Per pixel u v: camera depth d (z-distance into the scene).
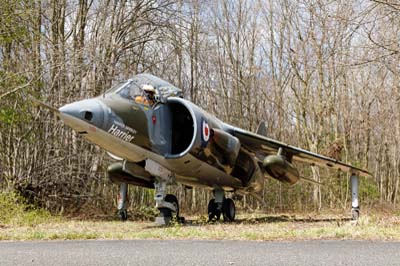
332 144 26.06
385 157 31.42
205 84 28.91
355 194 14.53
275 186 26.92
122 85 10.59
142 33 21.91
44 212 14.01
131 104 10.25
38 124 15.70
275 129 31.75
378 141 32.50
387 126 29.81
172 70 25.75
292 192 27.03
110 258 4.59
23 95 14.53
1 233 8.25
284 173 13.44
